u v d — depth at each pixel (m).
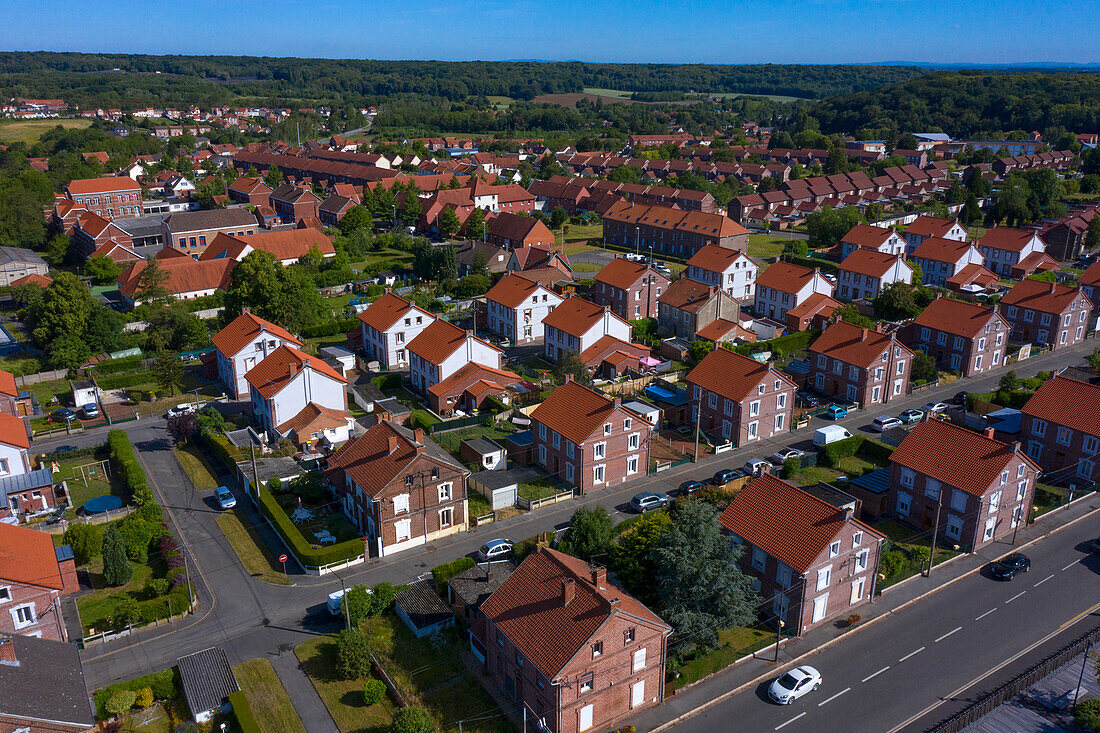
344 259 155.88
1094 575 63.41
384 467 66.62
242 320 103.00
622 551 58.56
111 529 60.88
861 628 57.34
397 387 103.00
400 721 45.09
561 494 74.94
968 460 66.88
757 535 58.50
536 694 46.75
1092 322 122.81
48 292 107.69
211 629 56.75
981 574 63.88
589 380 98.06
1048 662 52.12
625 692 48.03
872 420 92.06
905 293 124.56
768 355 109.06
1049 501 74.56
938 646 55.22
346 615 55.12
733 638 56.06
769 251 185.12
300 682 51.44
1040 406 80.50
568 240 198.50
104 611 58.59
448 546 67.50
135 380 102.75
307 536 68.12
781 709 49.41
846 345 98.12
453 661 53.50
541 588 50.22
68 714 42.78
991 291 136.62
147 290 129.25
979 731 47.31
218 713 48.44
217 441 82.81
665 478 79.00
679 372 103.25
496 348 99.62
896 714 48.78
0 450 73.38
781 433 89.12
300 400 86.88
